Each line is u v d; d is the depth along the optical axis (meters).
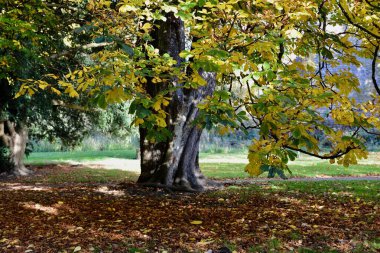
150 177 11.34
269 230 6.32
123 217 7.53
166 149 11.15
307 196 10.05
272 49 4.21
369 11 4.52
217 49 3.75
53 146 31.17
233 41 4.12
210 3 4.06
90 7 7.22
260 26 4.41
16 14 7.50
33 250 5.36
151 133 3.70
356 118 3.87
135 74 4.21
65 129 20.05
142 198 9.84
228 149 30.88
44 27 9.38
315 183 12.75
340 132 3.71
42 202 9.05
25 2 7.64
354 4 4.53
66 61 13.78
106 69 3.81
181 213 7.96
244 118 3.63
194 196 10.29
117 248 5.42
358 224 6.66
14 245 5.59
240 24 4.45
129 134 21.38
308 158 25.66
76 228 6.54
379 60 4.64
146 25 5.64
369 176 15.59
